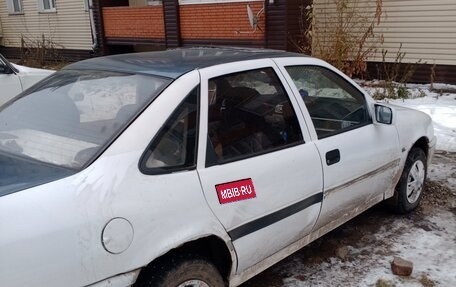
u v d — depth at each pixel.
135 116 2.39
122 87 2.65
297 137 3.09
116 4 14.91
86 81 2.85
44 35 18.58
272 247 2.91
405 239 3.94
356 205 3.68
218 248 2.62
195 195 2.40
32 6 18.69
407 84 9.88
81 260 2.00
